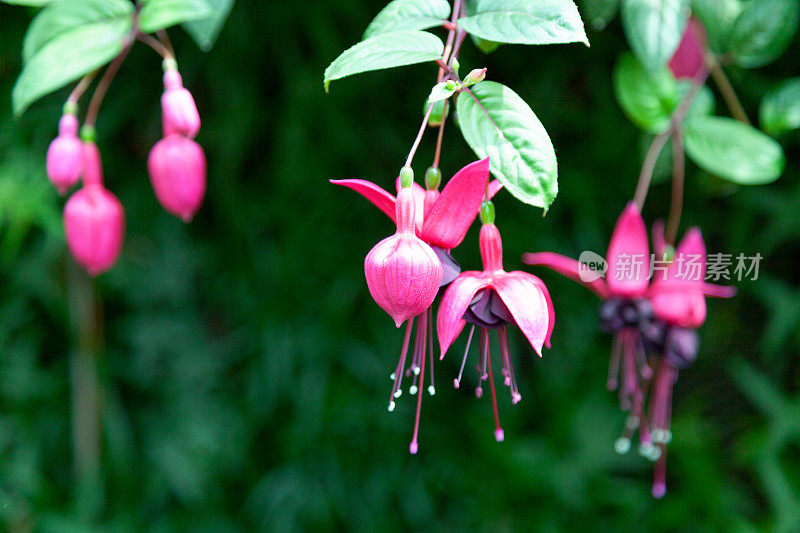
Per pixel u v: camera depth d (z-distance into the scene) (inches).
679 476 54.6
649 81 29.1
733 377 53.9
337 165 53.2
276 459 55.3
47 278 50.8
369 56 24.1
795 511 49.3
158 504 53.6
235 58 51.7
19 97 26.1
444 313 24.6
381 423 53.4
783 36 28.9
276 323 54.1
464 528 53.2
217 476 54.6
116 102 51.6
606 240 52.4
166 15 26.1
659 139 29.1
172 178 28.0
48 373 52.5
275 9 50.1
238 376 56.9
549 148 24.1
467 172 24.2
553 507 53.1
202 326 56.7
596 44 49.0
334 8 49.8
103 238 28.6
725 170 29.0
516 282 24.9
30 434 51.5
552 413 54.5
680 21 27.6
